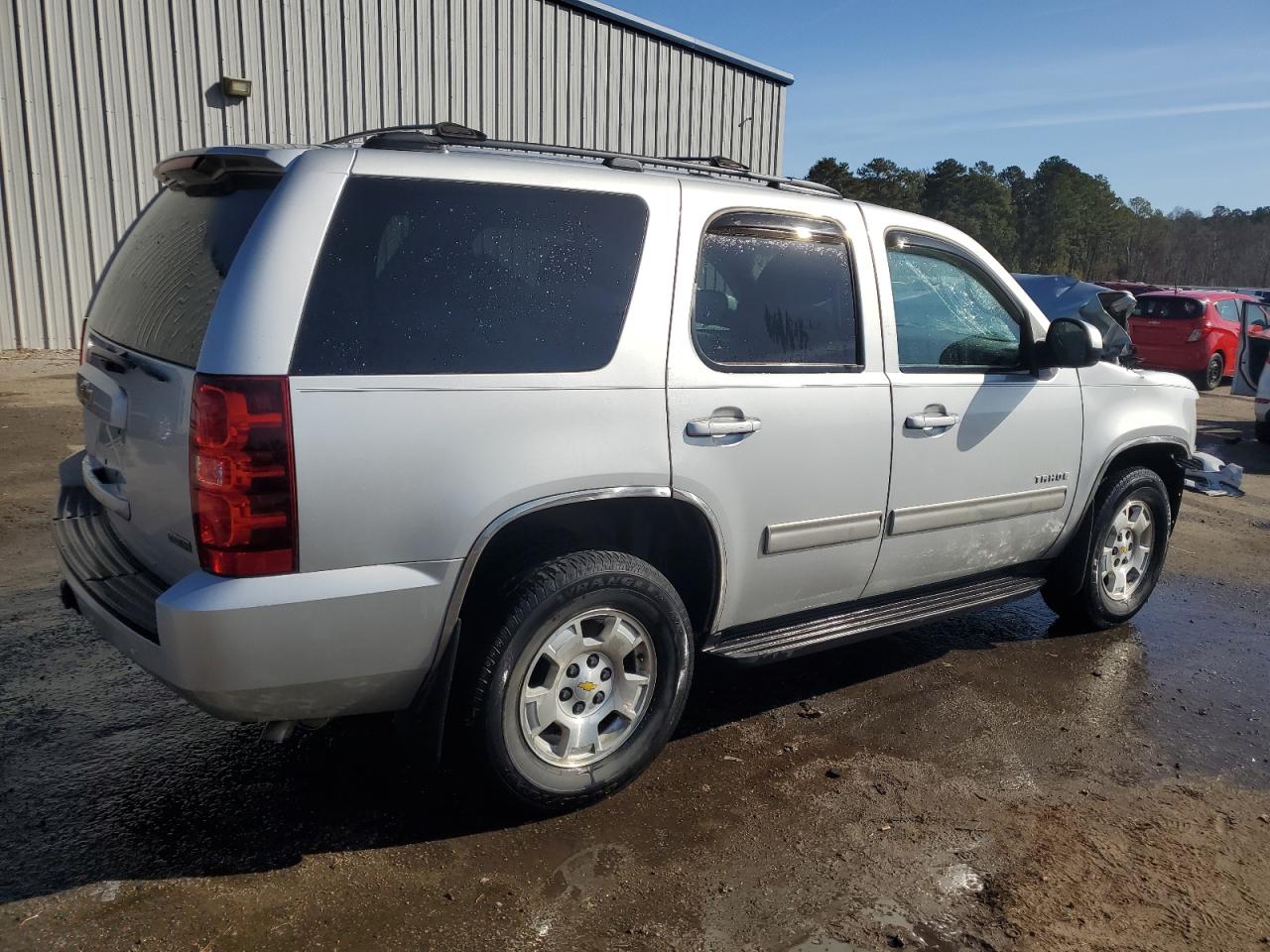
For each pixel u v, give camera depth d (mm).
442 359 2725
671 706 3262
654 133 16000
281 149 2734
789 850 2998
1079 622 5109
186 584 2490
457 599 2740
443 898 2674
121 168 11250
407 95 13047
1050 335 4289
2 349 10859
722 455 3258
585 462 2934
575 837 3008
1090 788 3492
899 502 3854
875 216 3873
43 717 3578
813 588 3707
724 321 3371
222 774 3260
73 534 3225
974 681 4410
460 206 2842
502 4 13703
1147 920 2760
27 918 2506
